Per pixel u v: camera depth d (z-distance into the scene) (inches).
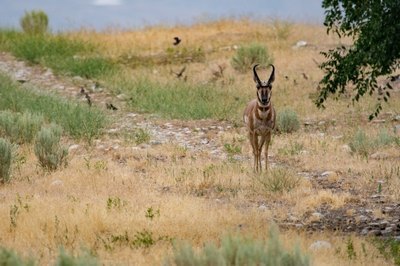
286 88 3941.9
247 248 1128.2
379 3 1631.4
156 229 1599.4
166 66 4704.7
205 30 5787.4
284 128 3117.6
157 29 5930.1
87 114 3193.9
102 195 1975.9
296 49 4909.0
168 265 1211.9
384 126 3085.6
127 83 4212.6
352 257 1406.3
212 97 3858.3
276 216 1835.6
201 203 1902.1
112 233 1583.4
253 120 2263.8
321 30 5438.0
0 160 2133.4
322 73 4200.3
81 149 2751.0
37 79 4411.9
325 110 3457.2
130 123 3326.8
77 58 4830.2
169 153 2679.6
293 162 2556.6
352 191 2127.2
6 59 5012.3
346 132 3031.5
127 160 2529.5
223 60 4741.6
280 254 1157.7
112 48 5236.2
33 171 2321.6
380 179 2249.0
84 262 1102.4
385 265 1371.8
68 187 2084.2
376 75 1718.8
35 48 5039.4
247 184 2169.0
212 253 1133.1
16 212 1713.8
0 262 1118.4
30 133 2817.4
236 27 5797.2
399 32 1641.2
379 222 1787.6
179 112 3535.9
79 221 1625.2
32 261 1133.1
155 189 2117.4
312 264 1283.2
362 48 1704.0
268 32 5575.8
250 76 4301.2
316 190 2122.3
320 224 1772.9
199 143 2952.8
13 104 3454.7
